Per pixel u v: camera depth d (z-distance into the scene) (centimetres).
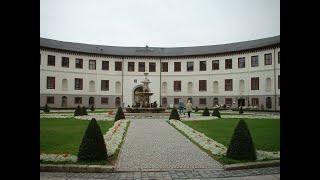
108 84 5697
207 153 1178
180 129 1923
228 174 878
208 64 5653
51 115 3275
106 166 911
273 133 1773
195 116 3281
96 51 5650
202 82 5691
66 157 1011
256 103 5044
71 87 5356
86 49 5619
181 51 6000
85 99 5488
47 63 5075
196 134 1661
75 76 5400
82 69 5481
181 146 1340
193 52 5822
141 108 3438
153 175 872
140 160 1051
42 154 1066
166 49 6206
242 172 899
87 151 977
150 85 5847
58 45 5297
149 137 1620
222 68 5509
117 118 2577
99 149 991
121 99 5759
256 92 5034
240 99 5259
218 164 995
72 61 5384
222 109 5109
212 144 1315
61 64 5253
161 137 1622
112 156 1090
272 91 4797
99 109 5103
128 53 5856
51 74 5119
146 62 5856
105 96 5666
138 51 6012
